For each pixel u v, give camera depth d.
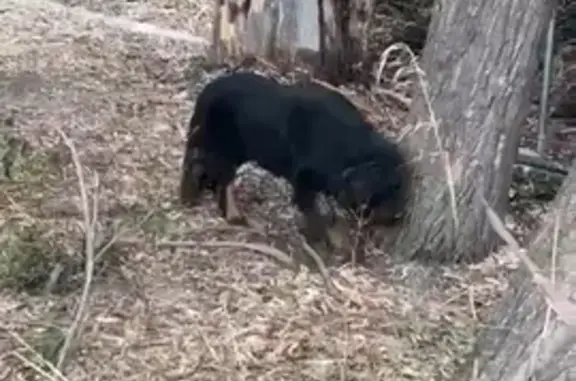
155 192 6.12
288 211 6.07
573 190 3.79
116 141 6.71
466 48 5.37
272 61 7.64
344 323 5.02
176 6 9.52
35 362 4.54
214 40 7.88
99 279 5.20
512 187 6.67
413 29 8.77
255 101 5.61
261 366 4.67
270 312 5.07
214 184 5.95
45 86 7.48
